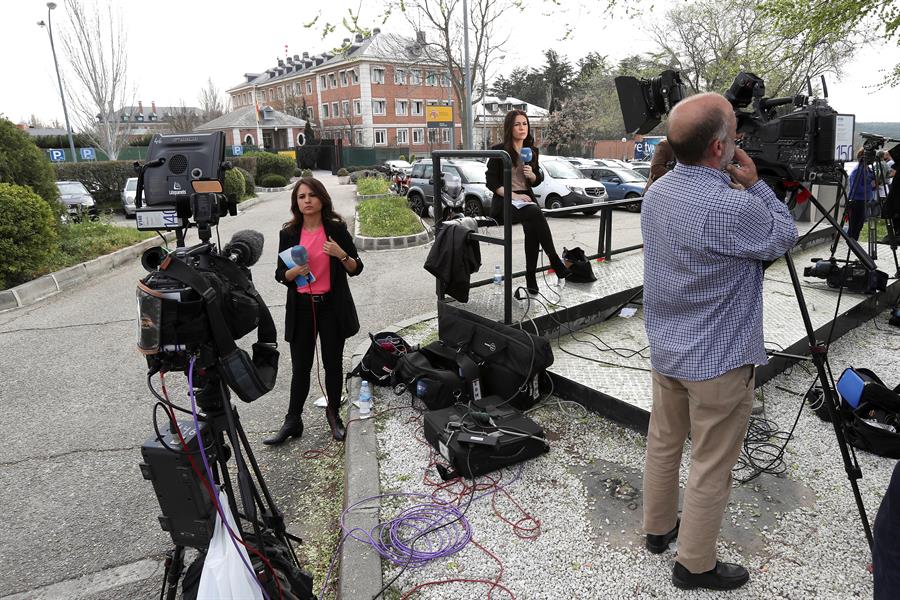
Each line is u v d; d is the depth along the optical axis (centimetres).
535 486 325
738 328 218
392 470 347
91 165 2441
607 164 2159
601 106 4684
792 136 260
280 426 446
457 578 260
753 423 375
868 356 487
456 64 2591
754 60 1191
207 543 204
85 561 307
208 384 215
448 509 308
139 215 248
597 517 297
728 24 2247
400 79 5894
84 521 340
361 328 648
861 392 289
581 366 423
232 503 219
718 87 2302
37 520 341
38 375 564
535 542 281
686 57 2448
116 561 307
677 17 2403
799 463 335
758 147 274
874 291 548
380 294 793
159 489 203
